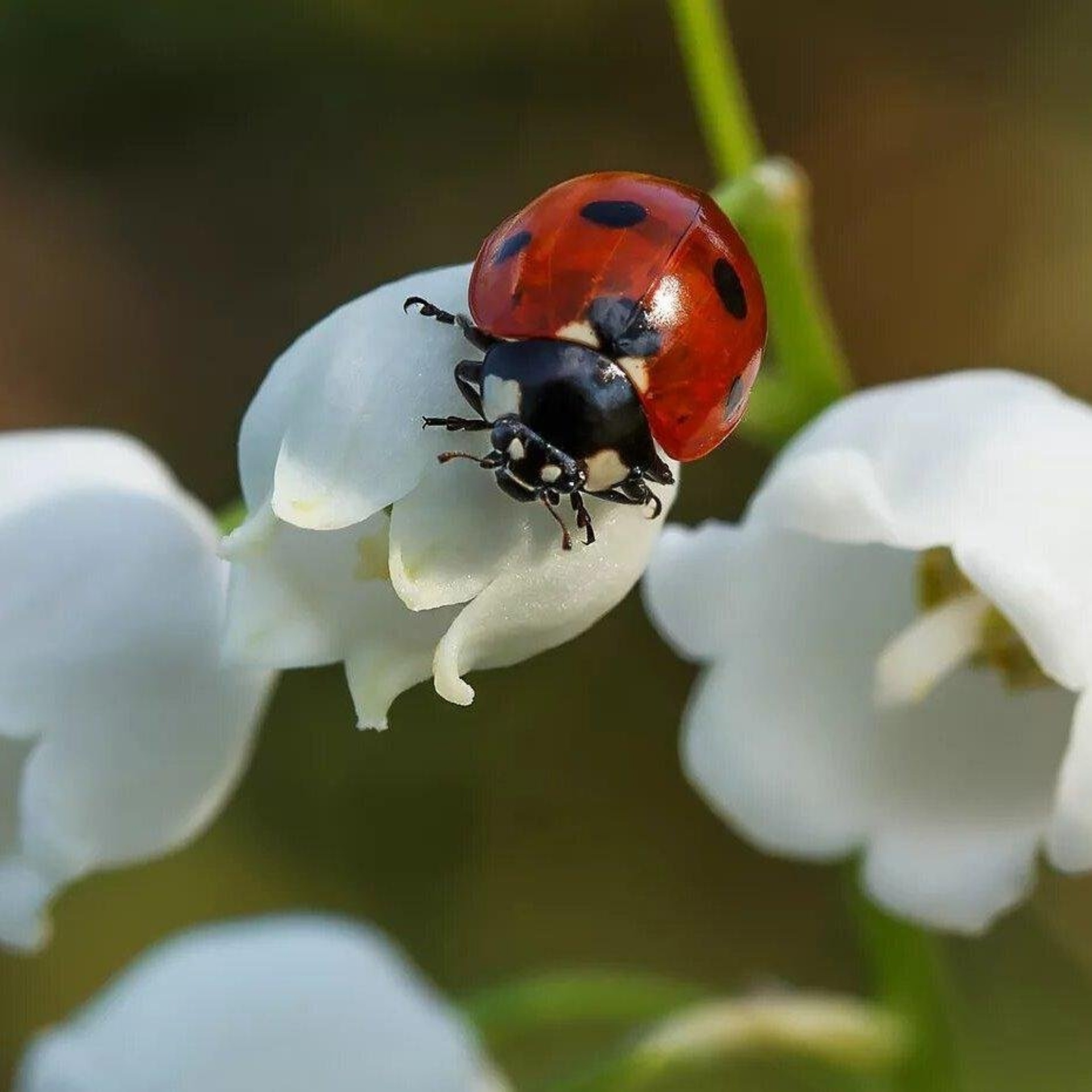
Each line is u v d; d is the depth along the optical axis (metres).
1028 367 0.20
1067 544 0.11
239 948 0.11
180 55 0.21
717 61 0.11
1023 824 0.11
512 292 0.10
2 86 0.21
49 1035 0.12
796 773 0.11
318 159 0.21
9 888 0.11
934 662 0.11
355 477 0.10
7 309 0.21
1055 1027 0.17
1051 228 0.20
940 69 0.20
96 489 0.11
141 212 0.21
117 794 0.11
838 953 0.19
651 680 0.19
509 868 0.18
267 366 0.21
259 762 0.18
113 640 0.11
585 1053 0.17
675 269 0.10
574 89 0.21
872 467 0.11
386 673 0.10
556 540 0.10
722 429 0.10
